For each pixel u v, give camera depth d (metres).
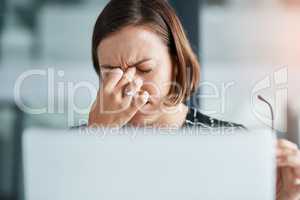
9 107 3.38
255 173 0.99
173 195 1.00
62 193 1.00
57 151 1.00
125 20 1.66
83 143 1.00
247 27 3.48
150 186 1.00
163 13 1.71
